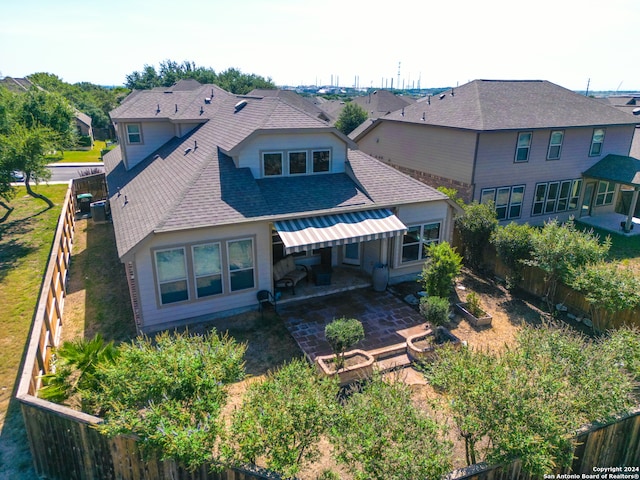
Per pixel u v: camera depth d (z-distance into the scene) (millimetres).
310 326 19797
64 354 13211
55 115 61688
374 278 23094
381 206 22500
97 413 12664
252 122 24047
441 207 24688
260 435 9492
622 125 37625
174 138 33000
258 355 17594
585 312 20500
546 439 9414
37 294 22266
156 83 145625
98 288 23406
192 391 10500
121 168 33750
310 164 23828
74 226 34125
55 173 56750
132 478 10594
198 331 19297
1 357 16750
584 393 10859
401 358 17438
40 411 10977
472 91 37719
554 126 34156
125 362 10969
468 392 10281
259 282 20969
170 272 18906
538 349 12266
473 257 26750
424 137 37812
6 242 30125
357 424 9523
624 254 30750
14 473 11734
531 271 23266
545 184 36844
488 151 33125
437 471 8742
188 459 9156
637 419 11367
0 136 32281
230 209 19891
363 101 88688
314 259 25672
